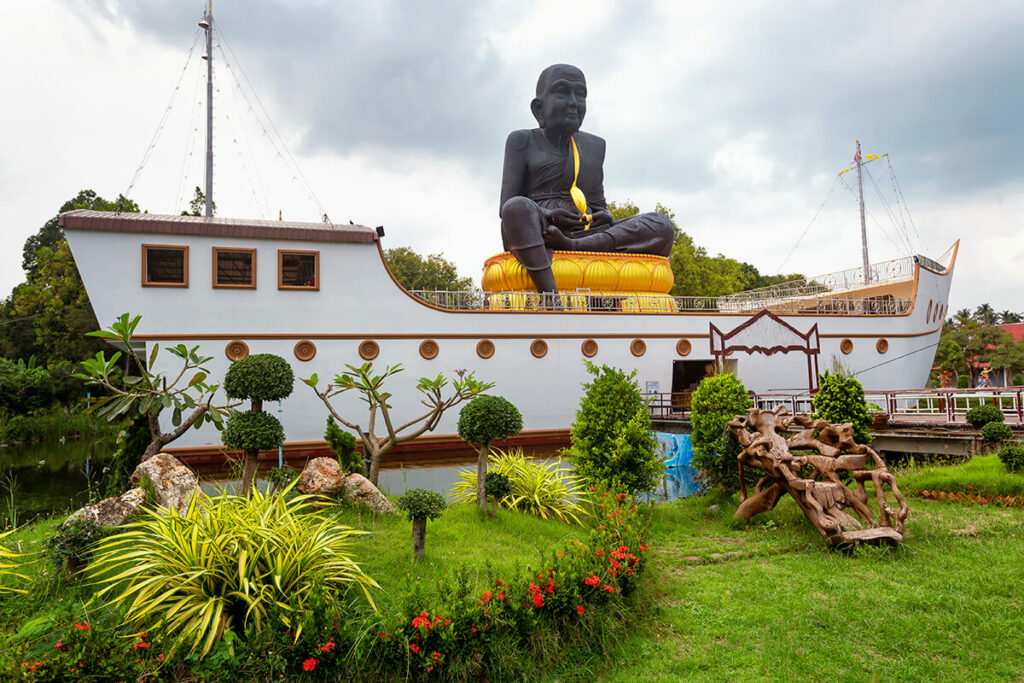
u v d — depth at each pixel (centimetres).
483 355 1814
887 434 1384
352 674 401
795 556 727
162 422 1525
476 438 839
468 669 426
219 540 450
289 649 388
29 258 4375
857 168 3647
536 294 1970
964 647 471
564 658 470
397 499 935
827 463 829
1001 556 674
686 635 523
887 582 612
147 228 1518
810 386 1977
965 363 4912
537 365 1872
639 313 2002
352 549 653
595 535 638
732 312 2144
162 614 440
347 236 1675
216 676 379
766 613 551
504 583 496
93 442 2534
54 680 349
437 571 605
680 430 1791
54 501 1245
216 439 1540
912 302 2405
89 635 384
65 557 537
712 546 789
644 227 2309
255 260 1603
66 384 3222
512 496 908
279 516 527
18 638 429
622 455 921
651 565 660
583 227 2303
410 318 1742
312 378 1037
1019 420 1367
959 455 1272
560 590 489
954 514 898
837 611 546
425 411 1744
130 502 667
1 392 2770
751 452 857
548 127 2377
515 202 2084
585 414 1003
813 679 440
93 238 1490
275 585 435
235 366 684
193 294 1553
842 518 789
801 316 2205
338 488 809
